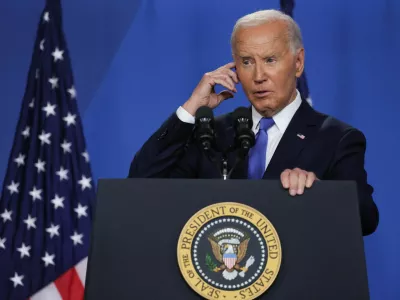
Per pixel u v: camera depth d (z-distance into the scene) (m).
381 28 16.52
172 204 6.88
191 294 6.58
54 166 15.93
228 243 6.65
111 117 16.42
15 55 16.66
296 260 6.64
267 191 6.91
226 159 8.45
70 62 16.52
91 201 15.90
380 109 16.20
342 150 9.49
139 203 6.89
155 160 9.73
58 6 16.70
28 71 16.59
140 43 16.67
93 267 6.69
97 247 6.75
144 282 6.63
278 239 6.63
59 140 16.08
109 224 6.82
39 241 15.61
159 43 16.66
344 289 6.54
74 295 15.47
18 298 15.37
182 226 6.80
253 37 9.52
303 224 6.77
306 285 6.56
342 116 16.23
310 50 16.50
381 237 15.70
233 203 6.77
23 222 15.63
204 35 16.64
